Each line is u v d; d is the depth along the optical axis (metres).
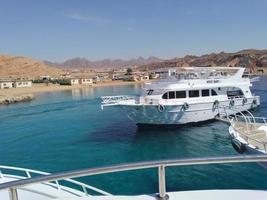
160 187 4.55
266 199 4.92
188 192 5.21
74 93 120.19
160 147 25.36
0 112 66.50
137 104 29.92
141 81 190.12
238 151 16.36
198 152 23.48
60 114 56.59
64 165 21.91
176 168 18.31
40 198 7.49
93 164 21.67
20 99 93.75
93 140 30.05
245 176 16.67
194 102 31.12
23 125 45.56
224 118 32.94
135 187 15.80
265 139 17.16
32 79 196.00
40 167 21.77
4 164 23.16
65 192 7.95
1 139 34.84
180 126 31.48
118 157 23.17
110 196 5.18
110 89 136.12
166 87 31.20
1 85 149.88
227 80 35.72
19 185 3.75
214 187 15.55
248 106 37.53
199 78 33.97
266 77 164.88
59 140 31.69
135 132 31.78
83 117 49.72
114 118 45.72
